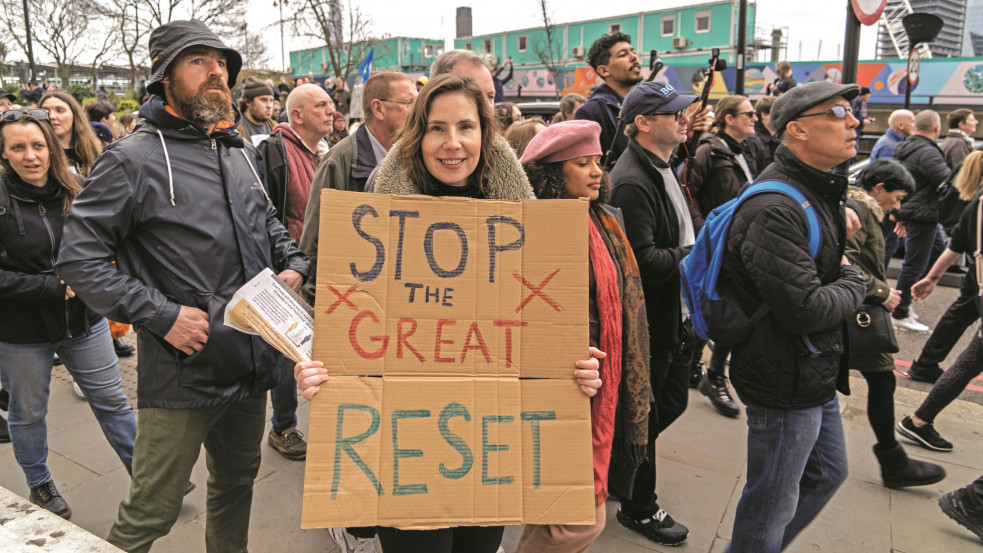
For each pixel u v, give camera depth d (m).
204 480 3.25
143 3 24.33
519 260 1.71
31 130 2.68
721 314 2.24
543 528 1.89
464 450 1.65
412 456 1.63
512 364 1.69
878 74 20.94
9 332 2.73
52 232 2.78
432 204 1.70
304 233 2.60
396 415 1.64
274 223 2.36
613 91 4.23
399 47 48.19
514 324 1.70
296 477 3.31
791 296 2.03
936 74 19.91
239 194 2.10
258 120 5.44
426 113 1.71
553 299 1.70
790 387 2.15
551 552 1.89
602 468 1.94
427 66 49.59
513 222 1.72
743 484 3.31
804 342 2.12
